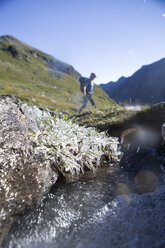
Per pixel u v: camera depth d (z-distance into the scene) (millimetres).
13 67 115875
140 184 1617
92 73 6723
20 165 1366
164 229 948
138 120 3480
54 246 946
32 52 157125
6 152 1356
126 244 892
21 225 1082
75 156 1863
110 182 1724
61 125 2166
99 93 122000
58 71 153375
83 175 1854
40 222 1126
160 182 1590
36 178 1390
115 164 2160
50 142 1810
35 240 986
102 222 1107
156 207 1170
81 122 4348
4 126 1536
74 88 123875
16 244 949
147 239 900
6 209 1087
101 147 2211
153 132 3004
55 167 1720
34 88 91312
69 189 1589
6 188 1169
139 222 1046
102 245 916
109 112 4777
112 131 3461
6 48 141375
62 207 1297
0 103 1732
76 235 1018
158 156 2215
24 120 1866
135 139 2877
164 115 3242
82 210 1272
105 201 1375
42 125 2084
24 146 1528
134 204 1259
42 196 1372
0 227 998
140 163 2102
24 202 1206
